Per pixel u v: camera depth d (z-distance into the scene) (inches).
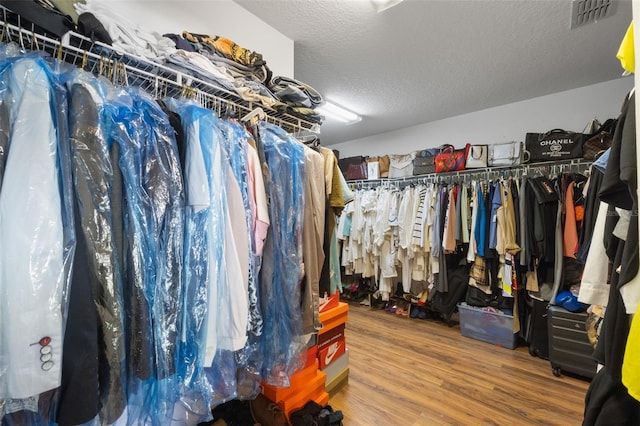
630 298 23.6
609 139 92.4
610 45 80.3
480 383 77.9
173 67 41.9
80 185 24.9
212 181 35.2
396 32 74.9
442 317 129.6
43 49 32.4
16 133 22.6
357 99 119.0
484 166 116.0
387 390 74.2
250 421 53.4
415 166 137.9
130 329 27.6
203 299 33.7
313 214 50.3
